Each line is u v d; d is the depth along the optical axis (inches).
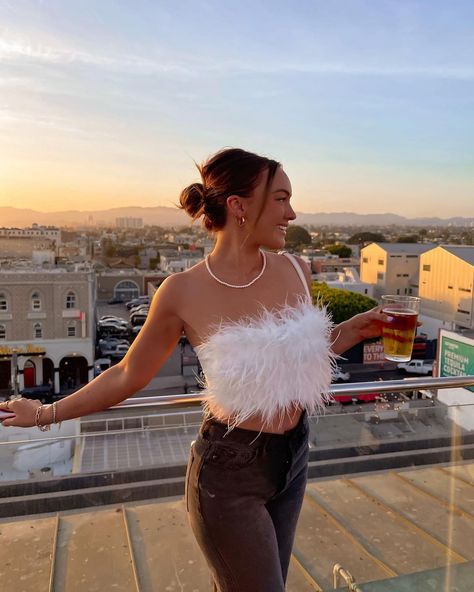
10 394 1122.0
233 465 47.6
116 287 2380.7
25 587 80.6
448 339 775.1
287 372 46.6
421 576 84.3
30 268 1243.8
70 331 1151.0
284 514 53.1
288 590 83.0
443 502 93.1
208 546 49.9
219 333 47.7
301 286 53.9
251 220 49.1
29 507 84.5
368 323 64.5
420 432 97.9
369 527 92.5
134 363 51.4
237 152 49.5
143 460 86.7
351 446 97.4
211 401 49.3
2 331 1108.5
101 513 86.9
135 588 81.4
